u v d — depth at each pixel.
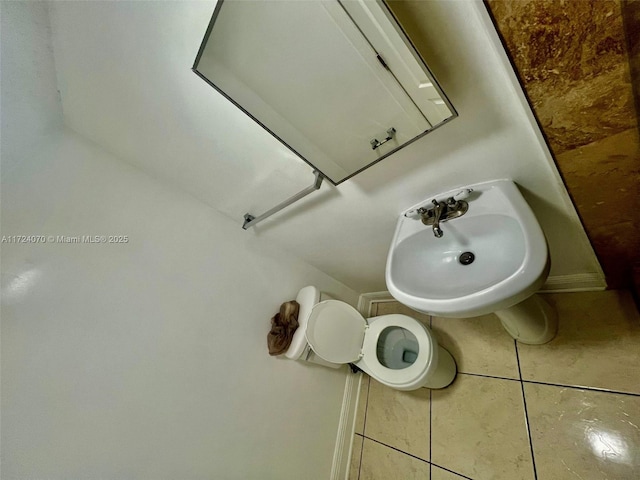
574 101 0.50
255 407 1.21
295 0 0.51
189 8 0.57
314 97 0.65
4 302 0.74
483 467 1.02
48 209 0.87
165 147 0.99
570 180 0.66
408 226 0.91
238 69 0.61
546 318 1.02
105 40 0.67
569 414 0.93
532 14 0.40
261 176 1.03
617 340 0.95
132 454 0.88
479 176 0.75
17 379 0.73
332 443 1.42
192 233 1.23
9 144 0.77
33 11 0.62
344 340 1.34
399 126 0.65
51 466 0.74
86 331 0.86
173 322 1.07
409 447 1.25
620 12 0.38
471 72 0.52
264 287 1.42
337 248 1.37
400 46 0.49
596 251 0.88
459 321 1.35
